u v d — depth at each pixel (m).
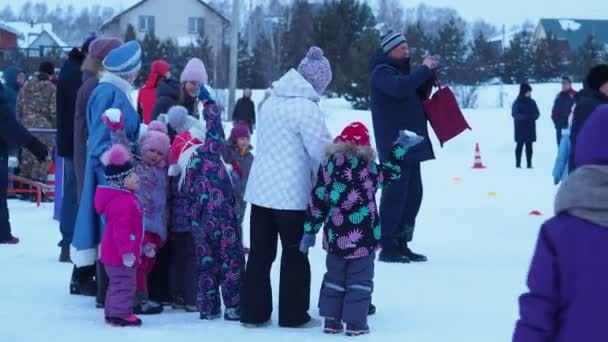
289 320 5.95
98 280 6.50
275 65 39.78
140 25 61.00
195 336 5.69
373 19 39.19
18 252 8.98
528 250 9.21
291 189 5.77
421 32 42.75
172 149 6.27
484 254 8.94
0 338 5.60
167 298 6.66
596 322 2.84
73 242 6.30
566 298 2.90
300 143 5.81
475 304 6.66
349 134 5.63
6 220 9.50
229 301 6.18
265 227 5.93
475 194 15.12
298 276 5.94
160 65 9.49
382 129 8.12
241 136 8.10
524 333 2.93
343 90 34.69
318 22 38.31
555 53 48.34
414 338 5.65
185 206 6.39
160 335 5.70
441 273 7.85
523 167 20.58
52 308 6.51
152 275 6.59
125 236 5.81
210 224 6.10
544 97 35.38
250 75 41.78
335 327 5.77
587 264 2.87
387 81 7.90
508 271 7.96
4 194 9.48
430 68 7.85
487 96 39.84
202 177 6.11
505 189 15.94
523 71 47.75
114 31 61.19
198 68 7.37
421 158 8.15
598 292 2.85
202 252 6.16
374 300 6.79
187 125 6.71
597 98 7.21
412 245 9.55
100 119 6.21
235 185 6.93
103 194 5.86
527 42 49.69
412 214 8.45
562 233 2.92
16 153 13.91
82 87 6.70
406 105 8.09
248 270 5.98
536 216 12.18
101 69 6.79
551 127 27.86
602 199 2.89
